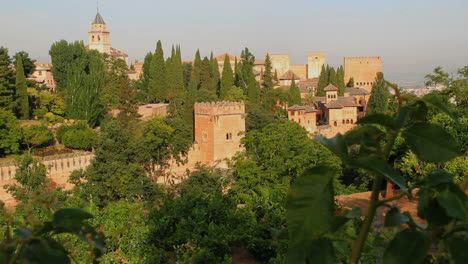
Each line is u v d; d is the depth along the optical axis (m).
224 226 20.81
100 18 164.38
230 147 72.06
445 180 3.11
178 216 22.70
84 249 16.33
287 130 41.72
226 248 20.44
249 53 118.19
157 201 7.66
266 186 37.84
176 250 21.06
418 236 3.09
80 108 81.50
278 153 40.88
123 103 76.31
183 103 91.81
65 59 108.19
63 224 3.21
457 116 3.18
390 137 3.18
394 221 3.46
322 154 39.97
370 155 3.07
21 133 63.88
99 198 42.88
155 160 62.41
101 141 50.53
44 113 81.12
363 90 131.25
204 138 71.88
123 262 22.75
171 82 111.00
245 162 40.28
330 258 3.27
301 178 3.00
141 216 22.92
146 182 45.06
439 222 3.11
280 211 21.27
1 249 3.07
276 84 131.38
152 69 112.00
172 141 66.00
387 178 2.95
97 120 86.88
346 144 3.15
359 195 29.92
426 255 3.06
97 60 104.06
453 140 3.00
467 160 29.58
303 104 113.25
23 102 79.44
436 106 3.18
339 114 105.81
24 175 37.34
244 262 20.88
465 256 2.96
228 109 71.25
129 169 44.66
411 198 3.13
